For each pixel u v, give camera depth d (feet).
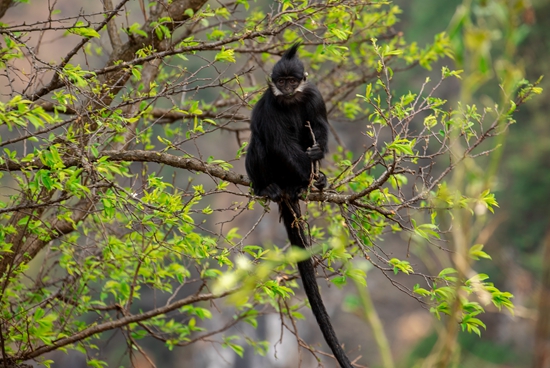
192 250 29.43
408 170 27.76
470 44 12.87
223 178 31.48
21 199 33.47
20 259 33.17
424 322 117.91
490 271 104.83
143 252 33.47
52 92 30.27
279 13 32.19
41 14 110.11
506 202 115.34
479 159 106.73
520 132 117.39
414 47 45.50
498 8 12.97
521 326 97.04
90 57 73.31
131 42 36.27
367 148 30.96
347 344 127.95
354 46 43.62
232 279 13.78
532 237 107.24
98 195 27.40
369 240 29.71
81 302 35.88
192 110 31.45
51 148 25.40
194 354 134.51
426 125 28.55
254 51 38.32
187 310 36.45
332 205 40.81
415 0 143.23
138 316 34.55
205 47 32.14
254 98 38.40
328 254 27.86
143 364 120.67
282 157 33.12
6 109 25.09
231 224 128.77
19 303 33.55
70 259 36.17
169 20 32.50
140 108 33.19
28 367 31.17
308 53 44.68
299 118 34.73
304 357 133.08
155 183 28.91
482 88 116.26
